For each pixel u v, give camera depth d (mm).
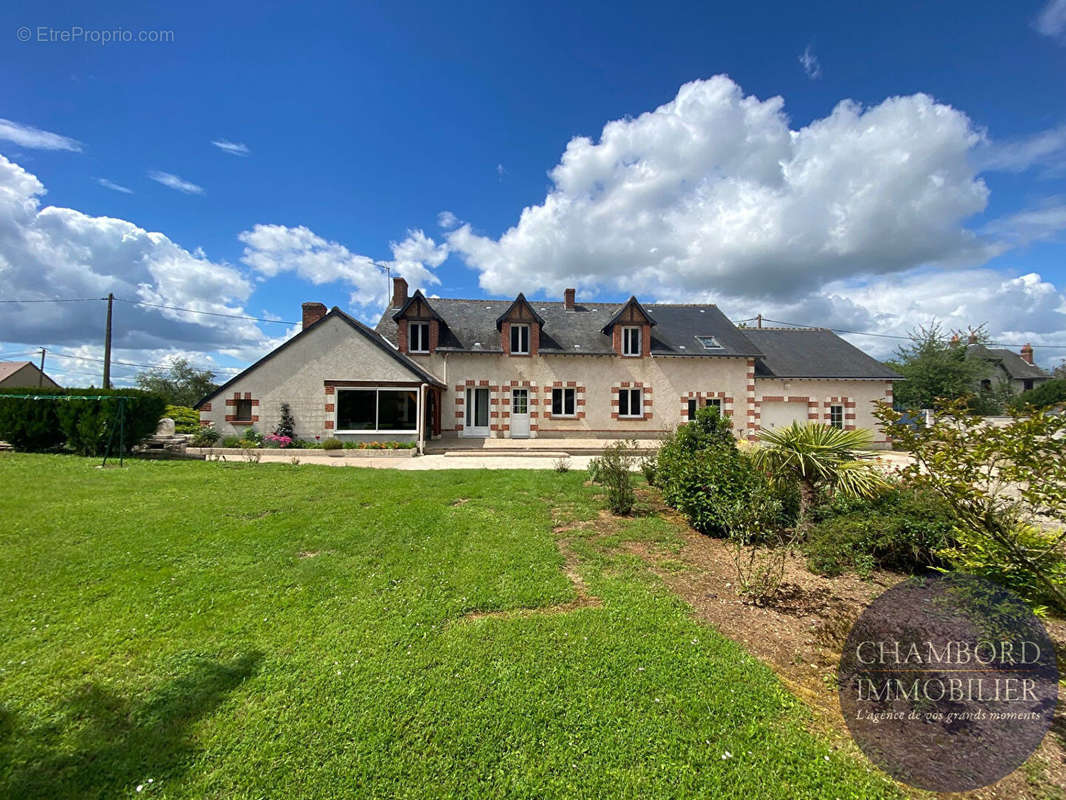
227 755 2605
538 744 2670
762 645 3775
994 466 3369
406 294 22797
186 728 2807
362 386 16906
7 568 5066
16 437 13188
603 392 19922
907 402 27594
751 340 23406
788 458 6453
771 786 2408
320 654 3551
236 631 3893
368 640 3742
